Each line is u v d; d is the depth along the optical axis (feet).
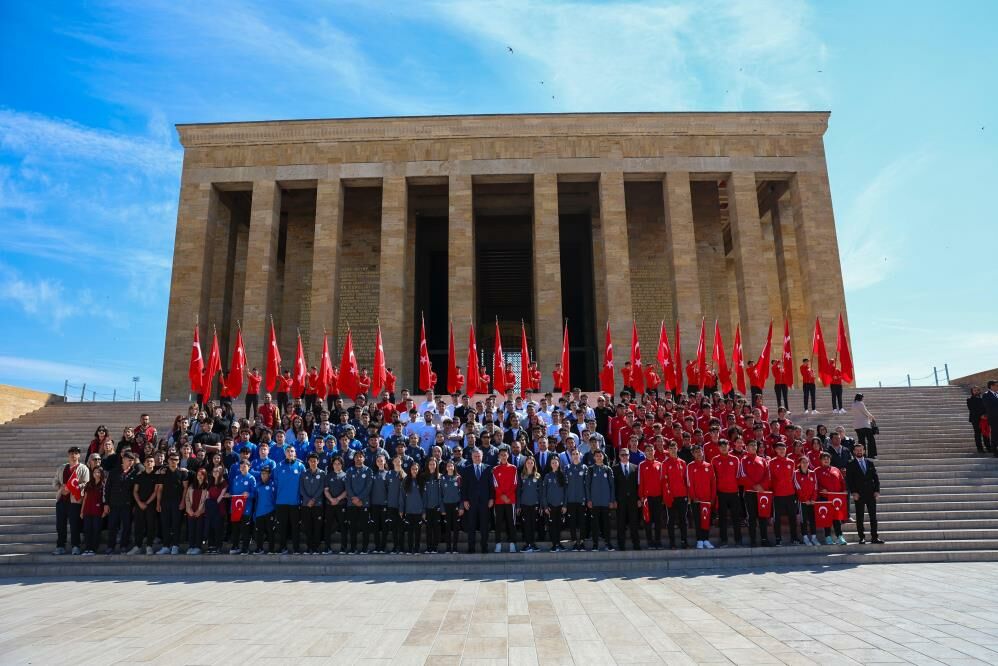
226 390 69.82
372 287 131.23
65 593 36.47
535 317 119.14
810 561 43.27
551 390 112.68
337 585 37.65
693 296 116.78
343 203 129.59
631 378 79.41
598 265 126.62
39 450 69.97
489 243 141.49
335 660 23.67
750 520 46.21
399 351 114.93
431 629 27.71
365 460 47.21
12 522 50.85
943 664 22.44
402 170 121.60
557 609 31.09
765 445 49.96
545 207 119.75
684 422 54.85
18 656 24.40
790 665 22.53
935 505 50.67
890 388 86.28
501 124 122.52
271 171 122.52
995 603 31.50
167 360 115.55
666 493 45.91
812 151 123.75
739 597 33.37
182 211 121.29
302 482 45.50
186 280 118.21
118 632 27.68
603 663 23.04
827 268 118.52
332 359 115.34
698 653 23.99
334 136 123.13
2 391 82.53
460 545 46.50
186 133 123.65
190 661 23.66
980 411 62.64
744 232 119.55
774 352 132.87
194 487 45.88
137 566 42.96
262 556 43.68
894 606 31.01
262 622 29.17
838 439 48.26
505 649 24.81
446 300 143.64
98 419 82.38
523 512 44.78
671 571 41.06
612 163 121.60
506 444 48.52
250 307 116.67
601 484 44.70
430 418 53.83
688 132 123.03
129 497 46.57
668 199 120.78
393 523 45.06
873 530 45.47
